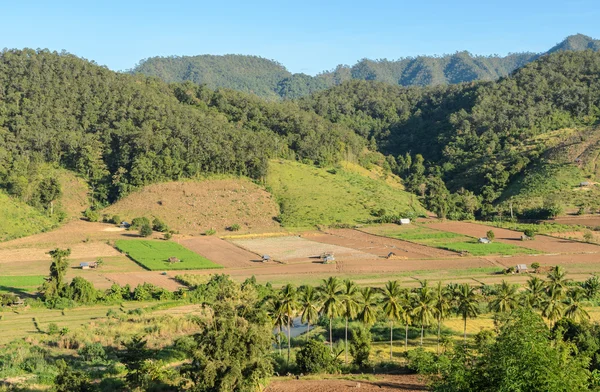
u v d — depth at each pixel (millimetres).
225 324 61062
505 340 42906
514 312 45656
